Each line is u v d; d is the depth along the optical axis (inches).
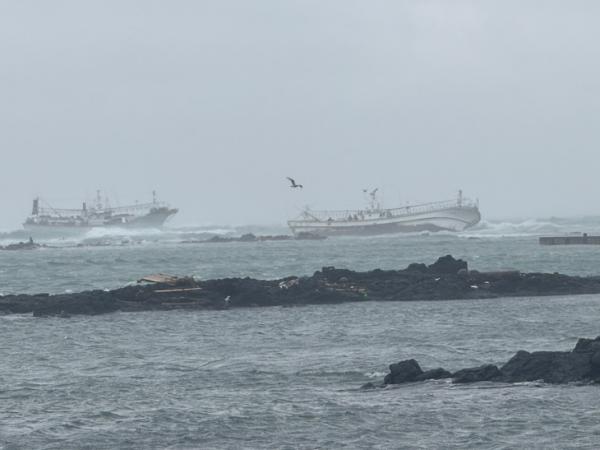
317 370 6776.6
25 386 6451.8
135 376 6747.1
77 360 7514.8
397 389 6053.2
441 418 5349.4
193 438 5132.9
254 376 6633.9
